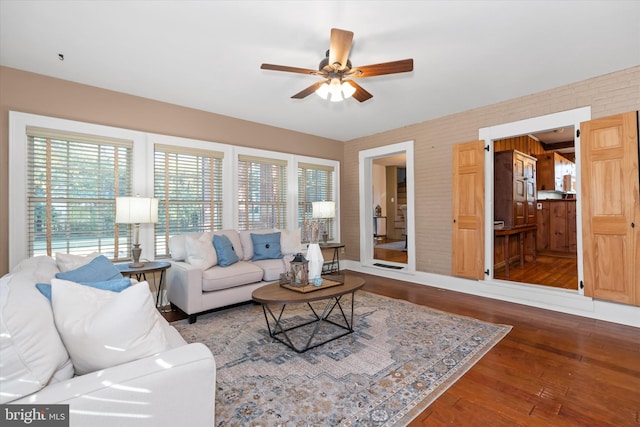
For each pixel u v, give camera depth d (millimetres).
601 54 2756
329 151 5871
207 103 3955
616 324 2996
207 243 3455
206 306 3162
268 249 4043
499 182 5273
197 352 1218
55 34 2441
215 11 2164
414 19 2258
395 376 2061
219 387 1938
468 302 3746
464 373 2100
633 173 2912
